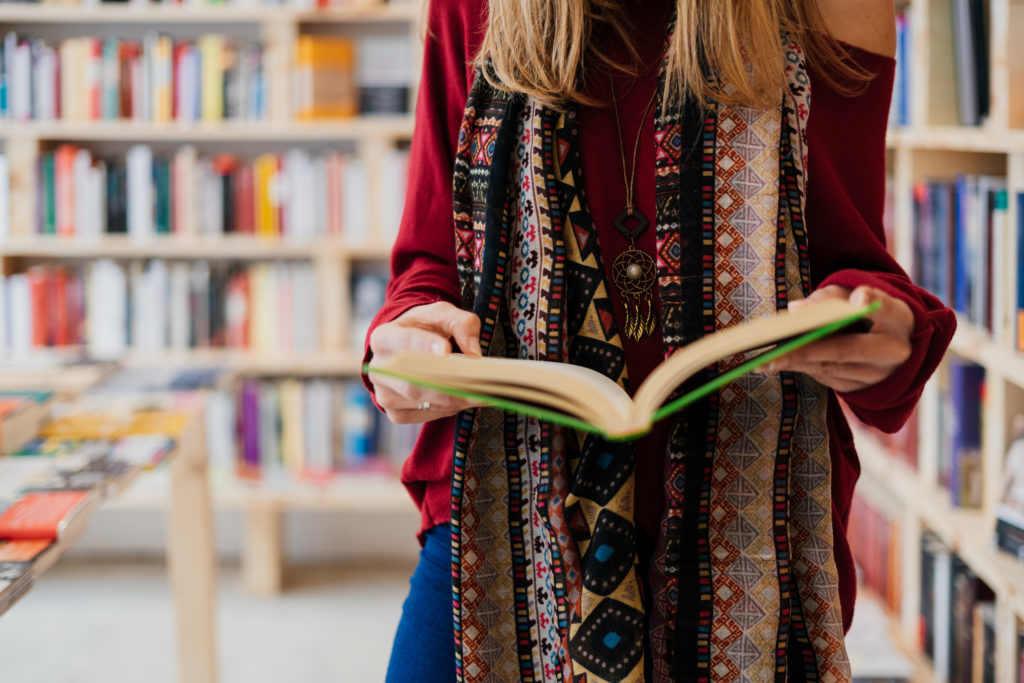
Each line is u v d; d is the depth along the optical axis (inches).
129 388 85.5
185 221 128.2
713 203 36.8
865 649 78.7
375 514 142.3
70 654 112.6
